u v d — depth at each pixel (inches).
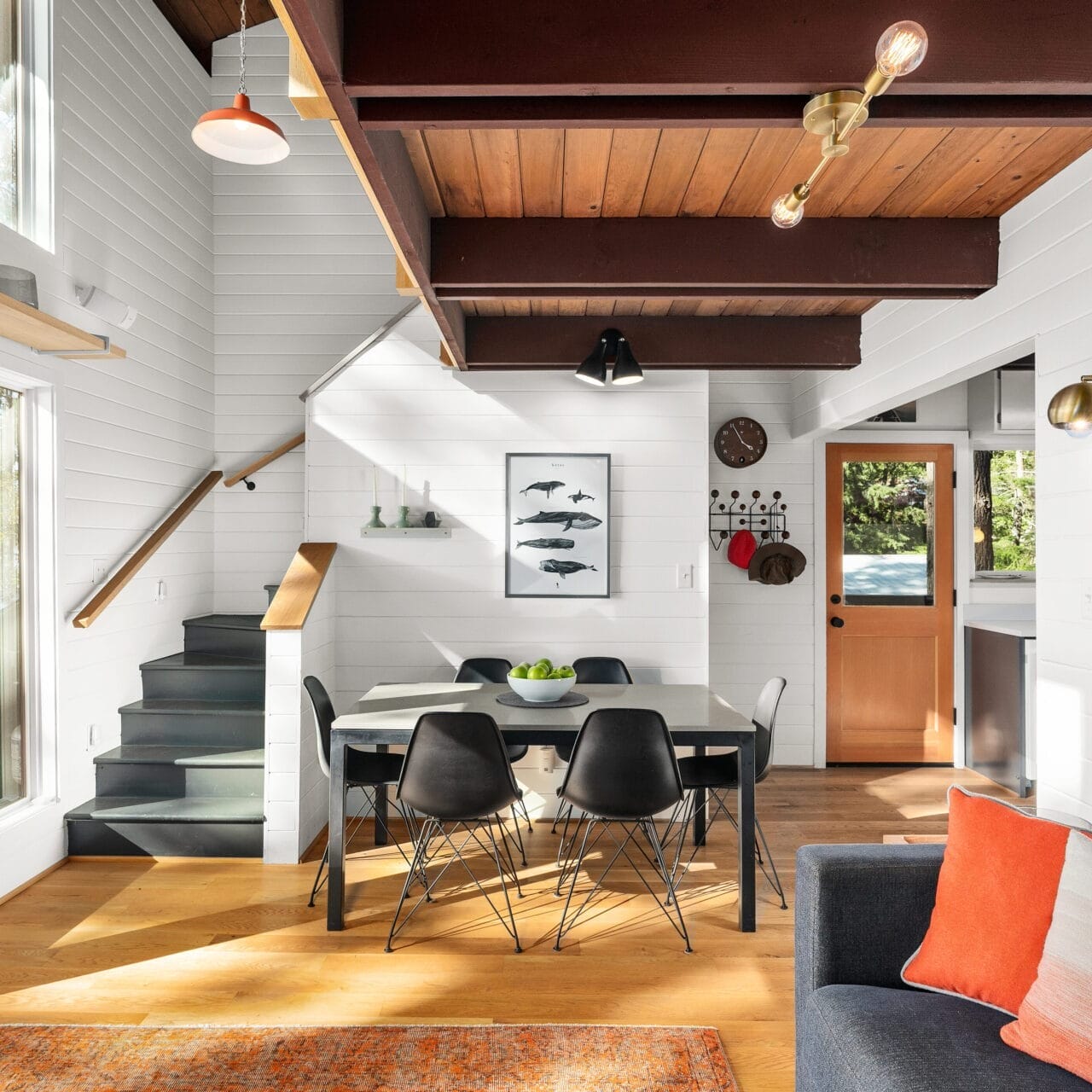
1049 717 108.3
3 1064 88.4
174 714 162.2
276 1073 87.1
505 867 146.7
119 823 147.6
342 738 124.0
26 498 140.4
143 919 124.0
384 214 89.7
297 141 212.5
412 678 178.7
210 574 207.3
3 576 135.9
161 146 183.3
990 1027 65.2
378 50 67.0
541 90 68.1
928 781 204.5
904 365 144.6
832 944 74.7
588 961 111.9
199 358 202.5
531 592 178.4
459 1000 102.0
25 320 115.9
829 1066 66.0
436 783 118.1
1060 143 93.0
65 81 144.8
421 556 178.9
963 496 220.1
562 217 113.3
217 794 156.9
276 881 138.9
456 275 113.6
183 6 188.1
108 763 155.5
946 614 220.4
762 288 119.3
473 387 178.9
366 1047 92.0
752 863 122.1
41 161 140.5
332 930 120.6
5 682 136.6
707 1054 90.8
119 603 163.6
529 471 178.4
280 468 209.8
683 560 178.7
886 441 221.6
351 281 212.2
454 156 95.0
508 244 113.6
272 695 148.9
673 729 124.8
